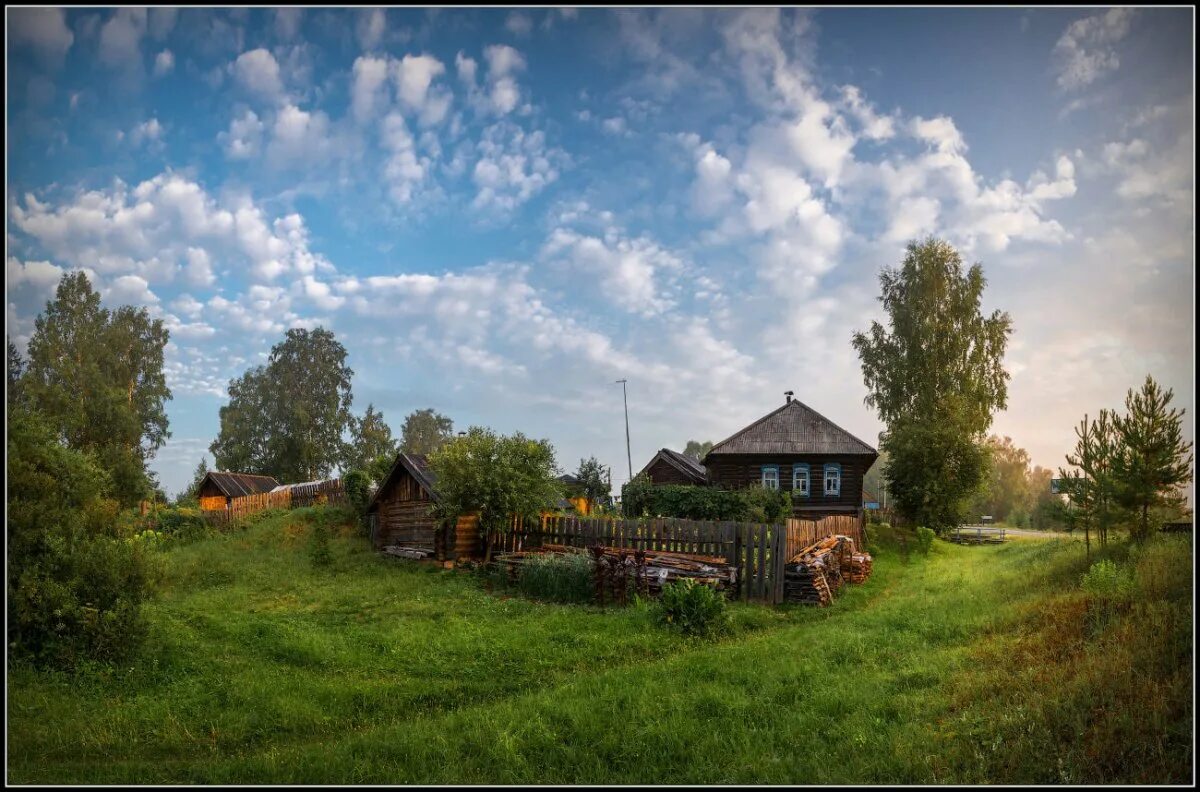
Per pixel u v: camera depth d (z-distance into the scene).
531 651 11.19
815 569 16.22
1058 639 8.76
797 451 36.56
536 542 22.06
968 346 39.28
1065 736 6.01
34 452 10.95
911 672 8.62
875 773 5.86
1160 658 6.86
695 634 12.40
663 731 7.11
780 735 6.92
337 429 67.19
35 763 6.85
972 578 17.83
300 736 7.90
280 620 14.05
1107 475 13.54
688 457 47.38
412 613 15.18
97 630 9.68
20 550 9.87
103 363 48.25
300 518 32.09
